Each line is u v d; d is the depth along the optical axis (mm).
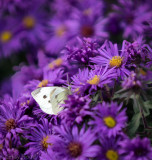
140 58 334
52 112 329
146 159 271
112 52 344
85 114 290
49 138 299
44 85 375
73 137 292
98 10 452
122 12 415
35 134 328
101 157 279
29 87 384
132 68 339
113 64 334
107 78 317
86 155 281
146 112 306
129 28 406
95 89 308
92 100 315
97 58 342
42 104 333
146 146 271
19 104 344
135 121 304
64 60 375
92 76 325
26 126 332
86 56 347
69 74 367
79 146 288
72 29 454
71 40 449
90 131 288
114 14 418
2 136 332
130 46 334
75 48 354
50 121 328
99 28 434
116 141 282
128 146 273
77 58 348
